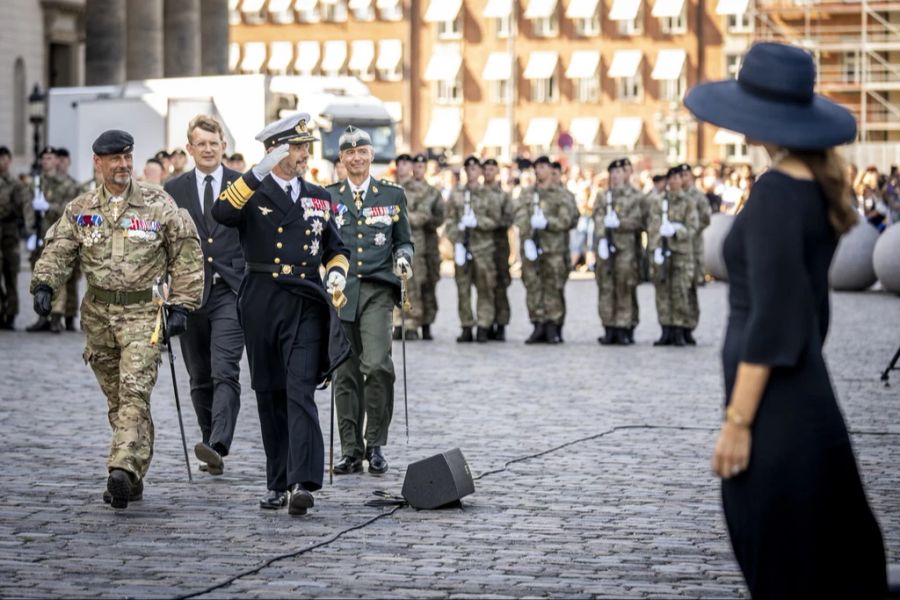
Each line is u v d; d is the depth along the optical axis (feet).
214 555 51.80
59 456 72.49
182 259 60.54
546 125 529.86
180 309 60.23
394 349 134.41
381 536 55.16
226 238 69.00
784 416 33.19
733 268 34.37
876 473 68.69
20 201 144.56
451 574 49.29
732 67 517.14
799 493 33.04
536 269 141.18
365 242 69.21
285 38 558.15
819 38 471.62
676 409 91.71
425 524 57.36
